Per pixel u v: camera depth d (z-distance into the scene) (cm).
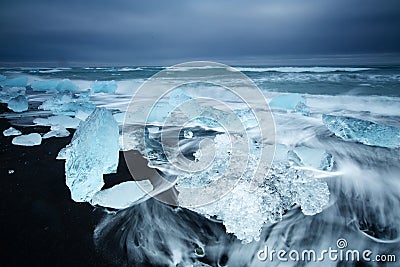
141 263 183
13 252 185
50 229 208
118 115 502
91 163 243
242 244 202
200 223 218
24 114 556
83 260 182
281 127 454
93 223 216
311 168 297
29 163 315
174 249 196
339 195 256
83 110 546
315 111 575
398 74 978
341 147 367
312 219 223
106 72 1422
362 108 595
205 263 187
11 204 238
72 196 245
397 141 354
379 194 258
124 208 234
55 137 399
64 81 902
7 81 977
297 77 1005
